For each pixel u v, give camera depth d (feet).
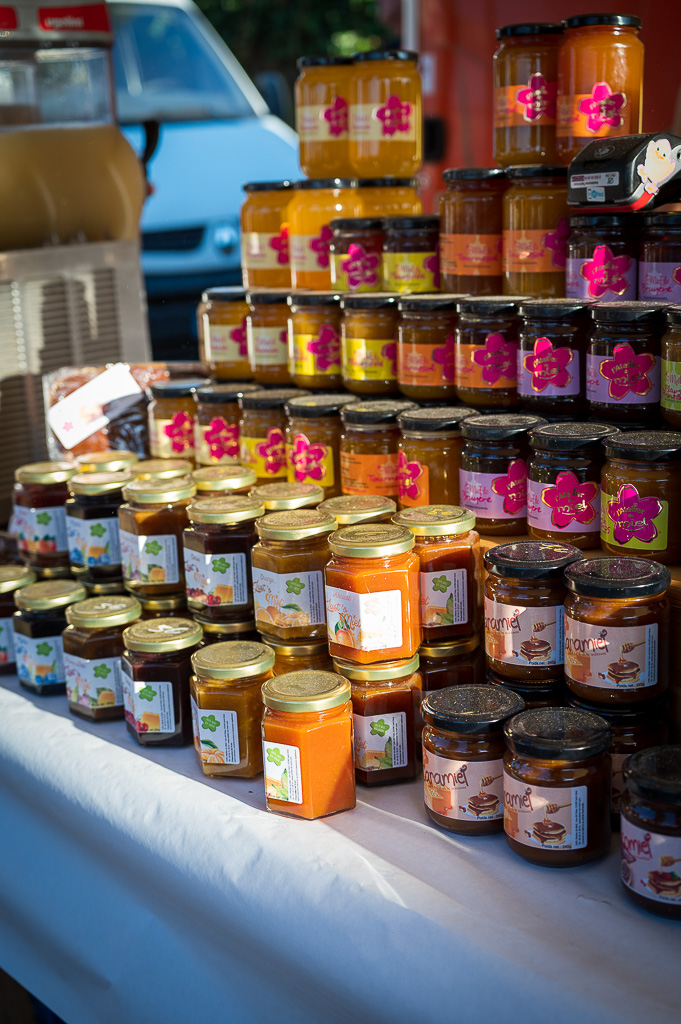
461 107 14.51
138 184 8.98
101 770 5.07
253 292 6.88
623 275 5.38
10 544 7.23
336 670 4.85
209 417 6.70
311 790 4.43
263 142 17.06
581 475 4.94
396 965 3.65
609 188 5.09
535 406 5.43
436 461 5.50
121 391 7.40
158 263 15.92
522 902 3.84
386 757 4.81
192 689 4.94
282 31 30.89
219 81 17.67
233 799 4.68
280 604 5.07
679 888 3.66
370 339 6.15
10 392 7.91
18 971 5.51
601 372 5.08
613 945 3.58
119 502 6.13
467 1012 3.44
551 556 4.55
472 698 4.42
